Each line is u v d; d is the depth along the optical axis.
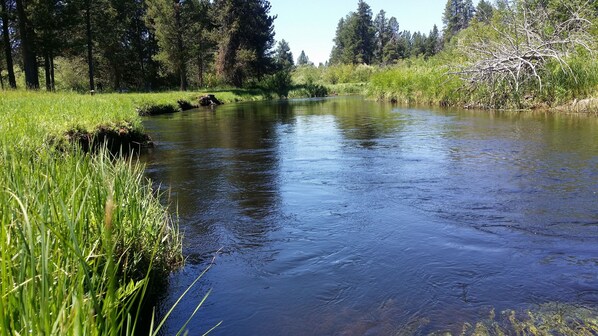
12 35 29.34
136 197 3.75
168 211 5.09
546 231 4.21
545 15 17.25
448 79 19.67
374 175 6.72
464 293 3.08
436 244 3.98
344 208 5.11
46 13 27.50
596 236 4.06
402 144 9.55
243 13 44.62
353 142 10.14
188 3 40.97
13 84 26.69
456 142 9.50
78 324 1.35
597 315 2.75
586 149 7.96
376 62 87.38
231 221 4.73
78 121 7.95
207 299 3.10
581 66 14.80
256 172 7.12
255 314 2.89
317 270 3.52
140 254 3.22
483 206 5.02
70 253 2.08
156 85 46.78
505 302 2.95
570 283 3.19
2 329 1.32
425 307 2.91
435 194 5.57
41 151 3.86
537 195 5.36
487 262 3.58
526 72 15.80
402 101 24.31
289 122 15.52
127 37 43.88
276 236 4.27
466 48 18.58
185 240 4.21
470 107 18.25
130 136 9.38
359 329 2.68
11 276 1.55
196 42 41.91
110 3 38.00
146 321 2.83
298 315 2.86
